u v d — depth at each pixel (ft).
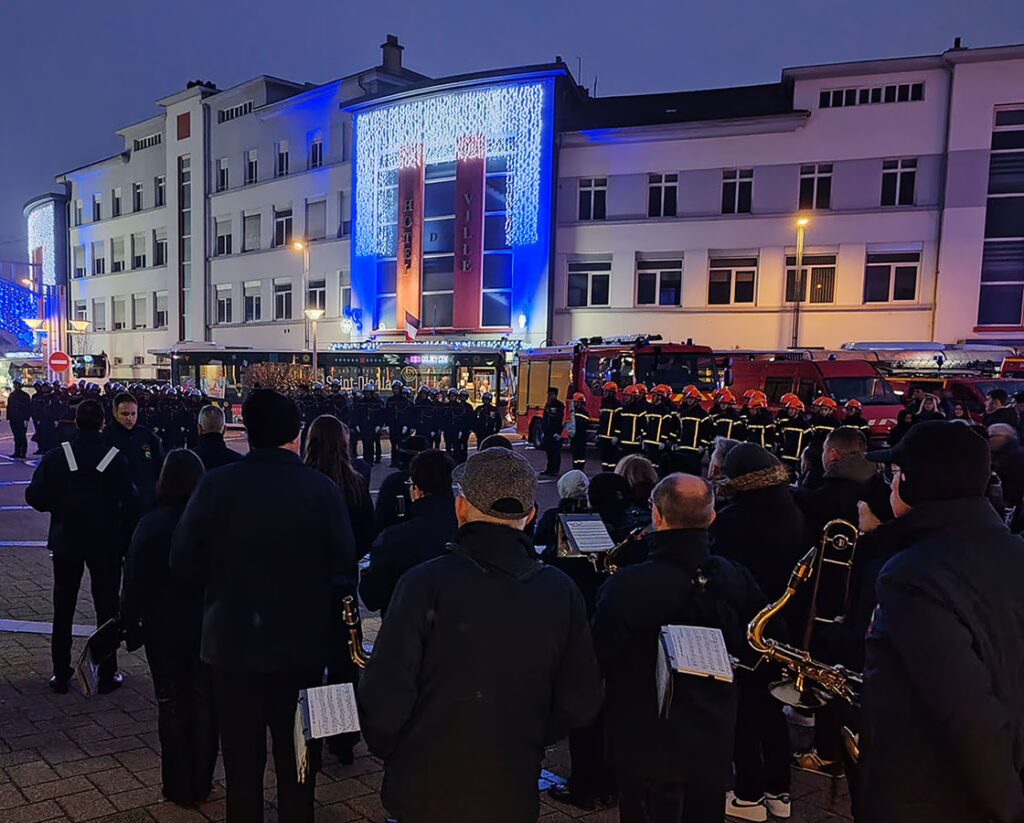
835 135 85.25
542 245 93.76
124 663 17.40
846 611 10.40
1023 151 79.46
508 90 94.73
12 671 16.62
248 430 10.03
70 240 158.30
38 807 11.43
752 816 11.18
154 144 139.54
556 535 12.17
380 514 14.19
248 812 9.50
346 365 83.92
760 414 45.29
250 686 9.42
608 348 62.85
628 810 8.64
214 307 128.57
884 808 6.11
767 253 87.92
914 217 82.89
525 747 6.91
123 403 20.53
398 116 102.12
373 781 12.52
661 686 7.61
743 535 11.58
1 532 31.71
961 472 6.17
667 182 92.27
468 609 6.81
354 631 9.25
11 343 176.55
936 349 67.46
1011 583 5.87
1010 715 5.59
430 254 101.14
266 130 119.44
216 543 9.43
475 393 79.20
